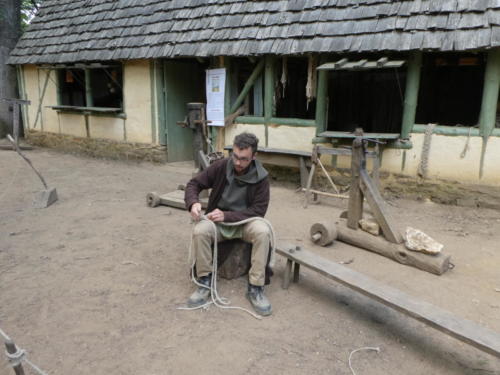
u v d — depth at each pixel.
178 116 8.61
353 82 7.98
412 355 2.39
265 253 2.80
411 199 5.69
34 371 2.18
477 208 5.25
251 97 7.19
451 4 5.16
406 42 5.17
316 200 5.72
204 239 2.80
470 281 3.31
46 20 10.38
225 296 2.99
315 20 6.05
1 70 11.20
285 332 2.57
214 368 2.22
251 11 6.80
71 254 3.74
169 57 7.26
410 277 3.37
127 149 8.91
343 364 2.29
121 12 8.78
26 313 2.73
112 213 5.05
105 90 10.02
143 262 3.58
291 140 6.61
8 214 4.97
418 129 5.52
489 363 2.34
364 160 3.90
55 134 10.43
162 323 2.64
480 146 5.14
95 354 2.33
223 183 2.96
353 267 3.54
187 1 7.79
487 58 4.93
